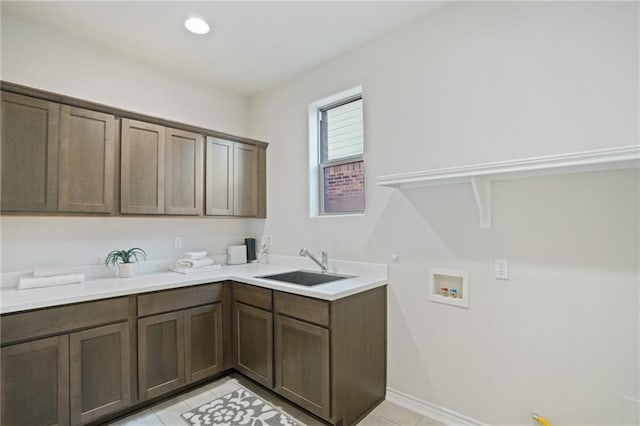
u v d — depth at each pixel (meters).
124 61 2.77
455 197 2.10
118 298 2.11
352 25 2.36
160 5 2.14
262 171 3.39
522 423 1.82
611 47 1.59
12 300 1.82
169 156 2.66
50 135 2.09
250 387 2.53
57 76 2.42
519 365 1.84
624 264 1.56
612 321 1.58
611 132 1.58
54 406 1.85
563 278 1.71
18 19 2.27
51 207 2.09
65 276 2.28
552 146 1.74
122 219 2.71
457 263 2.07
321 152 3.06
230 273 2.74
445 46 2.15
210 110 3.34
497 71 1.93
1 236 2.18
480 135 1.99
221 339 2.63
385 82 2.46
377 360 2.31
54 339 1.86
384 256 2.43
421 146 2.25
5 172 1.94
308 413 2.17
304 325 2.09
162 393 2.28
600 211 1.62
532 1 1.82
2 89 1.93
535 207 1.80
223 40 2.55
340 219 2.72
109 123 2.35
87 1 2.09
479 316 1.98
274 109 3.35
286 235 3.20
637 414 1.52
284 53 2.74
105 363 2.04
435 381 2.16
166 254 2.97
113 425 2.04
